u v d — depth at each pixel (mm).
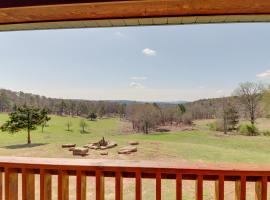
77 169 1780
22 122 28359
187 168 1705
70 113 43594
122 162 1849
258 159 16859
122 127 39969
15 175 1877
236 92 31859
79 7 2080
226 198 6047
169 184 7434
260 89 30250
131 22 2492
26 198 1818
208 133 32562
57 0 1981
